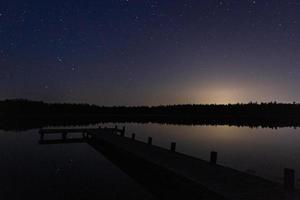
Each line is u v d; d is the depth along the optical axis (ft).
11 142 85.25
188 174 33.40
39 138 96.73
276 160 63.05
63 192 36.09
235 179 31.40
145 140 95.71
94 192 36.14
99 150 71.31
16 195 35.01
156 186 38.93
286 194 26.48
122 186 38.83
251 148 82.74
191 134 123.65
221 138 108.17
